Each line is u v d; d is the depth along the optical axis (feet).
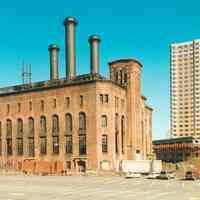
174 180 202.90
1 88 335.88
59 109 295.28
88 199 106.22
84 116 283.59
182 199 106.22
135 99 323.37
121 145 302.25
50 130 297.74
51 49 335.26
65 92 294.25
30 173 284.41
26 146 309.01
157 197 111.45
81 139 282.36
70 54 314.96
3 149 321.32
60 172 275.39
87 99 282.97
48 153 296.10
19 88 326.44
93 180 198.29
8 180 197.26
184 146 504.02
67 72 313.12
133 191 131.13
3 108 326.44
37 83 319.68
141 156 333.01
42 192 126.93
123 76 324.39
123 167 251.80
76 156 281.33
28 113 311.47
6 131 322.55
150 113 407.85
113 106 289.12
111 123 284.00
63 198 108.68
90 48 321.73
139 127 329.31
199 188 145.79
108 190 134.82
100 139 276.62
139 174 244.63
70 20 318.04
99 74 297.53
